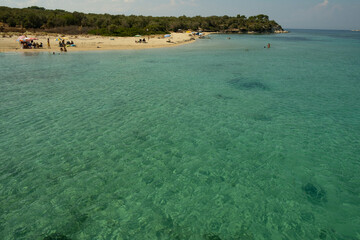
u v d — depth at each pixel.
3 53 40.38
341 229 7.09
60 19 93.88
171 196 8.46
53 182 9.06
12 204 7.91
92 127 13.68
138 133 13.06
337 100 18.88
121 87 21.97
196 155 11.04
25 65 31.56
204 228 7.13
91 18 105.06
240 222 7.35
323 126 14.08
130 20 108.06
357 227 7.16
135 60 38.06
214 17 172.38
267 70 30.91
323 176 9.55
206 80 25.23
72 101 17.89
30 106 16.69
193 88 22.08
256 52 51.25
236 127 13.94
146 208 7.90
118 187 8.87
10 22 90.19
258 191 8.72
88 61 35.88
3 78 24.44
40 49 46.59
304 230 7.05
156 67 32.31
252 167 10.16
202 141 12.30
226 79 25.77
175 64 35.00
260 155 11.05
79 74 27.03
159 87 22.22
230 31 157.38
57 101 17.83
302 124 14.36
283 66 33.91
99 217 7.50
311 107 17.30
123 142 12.09
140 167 10.11
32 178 9.25
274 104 17.91
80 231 6.99
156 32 101.06
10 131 12.94
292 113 16.14
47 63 33.28
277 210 7.82
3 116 14.87
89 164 10.23
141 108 16.75
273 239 6.75
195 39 95.81
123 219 7.44
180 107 17.06
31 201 8.08
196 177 9.50
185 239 6.75
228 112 16.22
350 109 16.88
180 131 13.37
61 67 30.81
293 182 9.20
